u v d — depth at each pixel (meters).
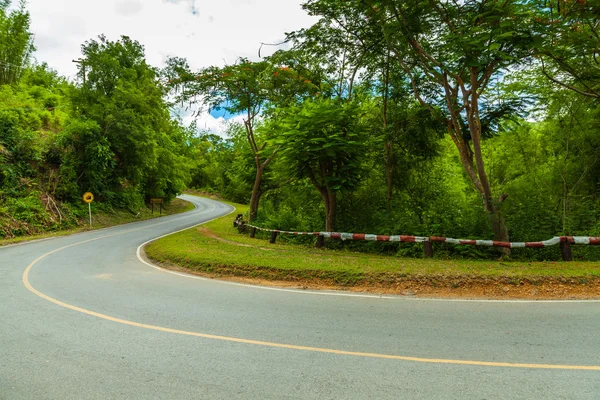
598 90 14.05
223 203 54.09
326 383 3.56
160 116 34.38
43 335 4.97
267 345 4.57
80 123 24.19
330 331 5.09
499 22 8.98
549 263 9.41
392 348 4.45
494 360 4.07
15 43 31.77
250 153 23.59
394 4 10.47
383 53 14.55
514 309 6.14
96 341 4.74
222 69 19.03
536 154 22.00
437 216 14.11
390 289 7.77
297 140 13.40
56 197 23.30
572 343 4.57
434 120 15.34
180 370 3.87
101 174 27.09
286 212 20.30
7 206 19.44
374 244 13.59
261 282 8.67
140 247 15.27
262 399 3.26
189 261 10.77
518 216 13.95
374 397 3.27
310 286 8.20
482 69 10.04
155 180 37.97
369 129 15.19
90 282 8.56
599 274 7.74
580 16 9.17
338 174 14.52
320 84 18.88
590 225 12.95
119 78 28.83
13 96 27.00
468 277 7.85
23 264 11.11
